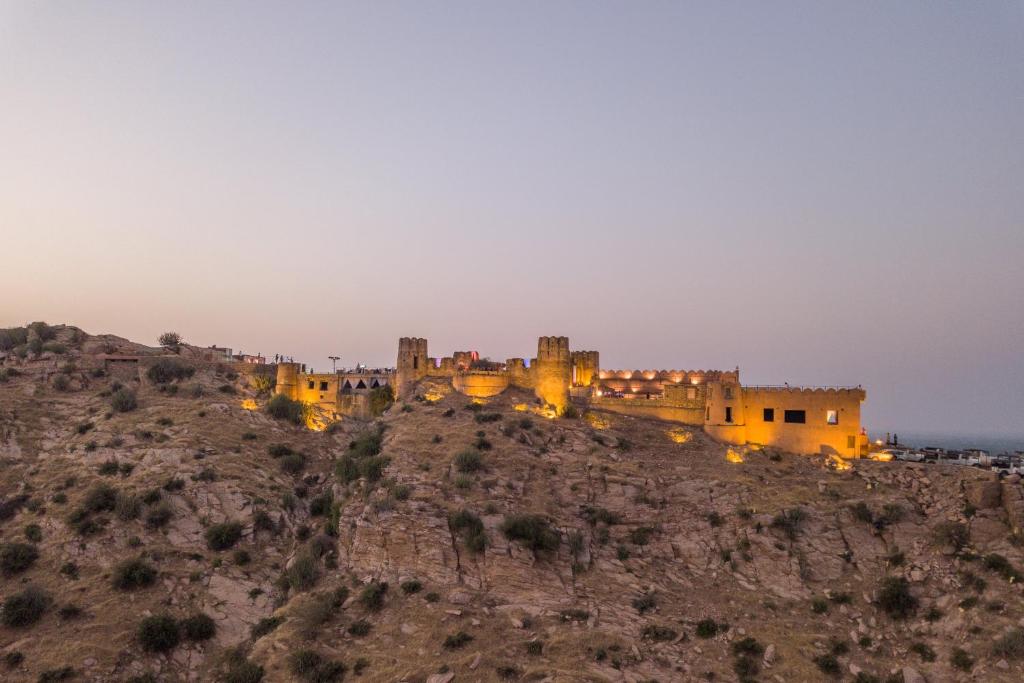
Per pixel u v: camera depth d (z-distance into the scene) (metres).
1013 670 46.81
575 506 70.38
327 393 117.31
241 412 96.12
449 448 79.06
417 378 108.50
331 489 78.62
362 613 57.44
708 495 71.56
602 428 90.38
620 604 58.06
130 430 84.12
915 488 69.56
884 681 48.72
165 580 60.12
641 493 72.06
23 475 74.69
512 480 72.81
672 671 49.31
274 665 51.03
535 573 60.72
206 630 55.81
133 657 52.06
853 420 82.38
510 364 107.19
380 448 84.38
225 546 65.69
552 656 50.19
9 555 60.53
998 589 54.06
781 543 63.38
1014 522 59.31
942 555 59.38
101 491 68.31
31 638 52.44
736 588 60.53
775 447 84.94
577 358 110.56
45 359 111.12
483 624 54.62
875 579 59.56
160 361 114.50
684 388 94.31
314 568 63.75
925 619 54.38
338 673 49.84
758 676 49.16
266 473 79.88
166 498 69.12
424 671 48.34
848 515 66.00
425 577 60.88
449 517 65.19
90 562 61.41
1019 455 95.69
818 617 56.41
